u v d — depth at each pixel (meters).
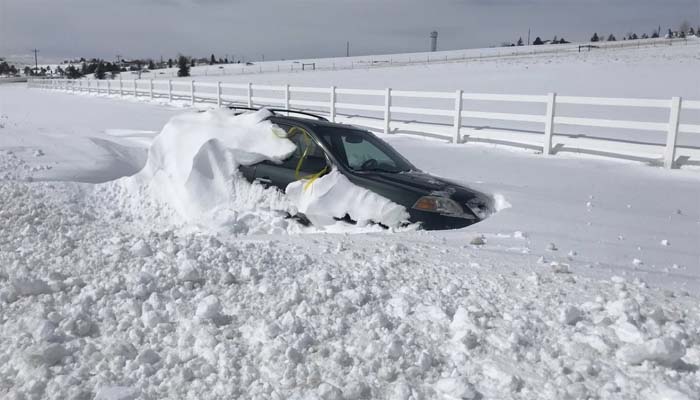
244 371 2.79
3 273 3.99
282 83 49.84
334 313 3.45
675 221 6.42
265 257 4.54
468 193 6.55
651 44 91.81
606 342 3.07
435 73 56.97
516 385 2.68
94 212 6.74
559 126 19.80
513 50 123.19
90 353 2.94
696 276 4.54
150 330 3.23
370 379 2.75
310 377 2.71
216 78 64.19
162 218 6.78
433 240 5.43
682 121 20.17
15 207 6.14
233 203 6.65
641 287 4.10
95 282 3.87
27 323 3.15
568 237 5.63
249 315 3.43
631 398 2.58
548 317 3.44
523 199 7.21
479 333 3.19
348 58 133.75
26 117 21.14
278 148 6.70
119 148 11.37
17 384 2.63
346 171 6.29
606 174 10.01
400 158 7.14
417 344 3.10
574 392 2.59
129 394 2.51
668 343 2.79
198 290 3.82
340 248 4.98
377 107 17.42
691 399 2.46
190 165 6.75
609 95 28.78
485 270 4.45
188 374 2.75
